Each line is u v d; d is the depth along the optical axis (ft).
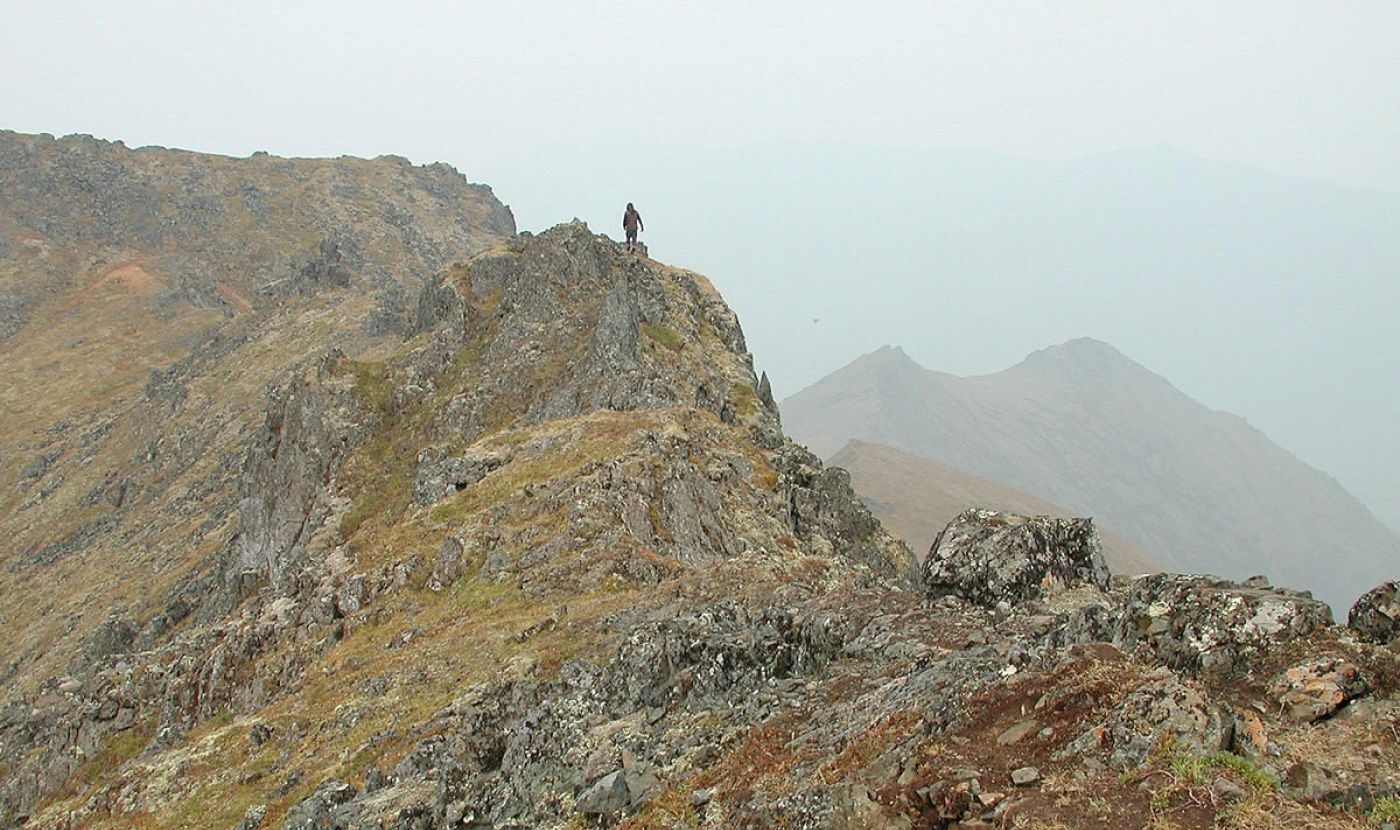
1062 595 60.95
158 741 124.98
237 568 249.14
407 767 73.67
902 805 36.70
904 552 202.90
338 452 244.42
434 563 138.92
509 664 90.84
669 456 158.40
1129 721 35.42
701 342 257.75
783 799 40.55
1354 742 33.27
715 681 63.16
